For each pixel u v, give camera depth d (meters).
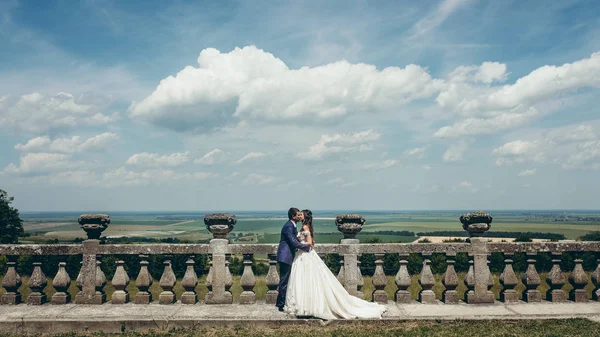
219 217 9.25
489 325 7.62
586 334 7.04
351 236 9.37
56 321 7.80
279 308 8.58
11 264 9.24
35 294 9.06
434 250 9.28
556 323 7.68
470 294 9.15
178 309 8.66
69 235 119.56
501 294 9.40
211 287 9.40
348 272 9.16
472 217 9.27
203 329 7.68
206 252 9.30
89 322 7.80
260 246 9.24
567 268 19.36
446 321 7.88
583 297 9.27
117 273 9.30
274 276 9.29
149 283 9.28
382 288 9.28
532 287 9.33
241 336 7.18
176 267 19.84
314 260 8.28
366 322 7.87
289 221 8.57
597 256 9.40
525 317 8.02
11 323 7.77
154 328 7.80
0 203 34.16
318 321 7.84
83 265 9.20
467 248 9.26
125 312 8.38
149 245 9.25
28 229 165.75
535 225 171.38
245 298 9.19
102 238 9.54
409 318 7.94
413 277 15.68
